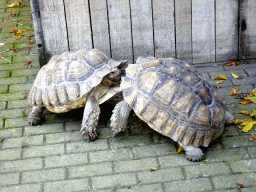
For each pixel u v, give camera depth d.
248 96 2.54
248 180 2.11
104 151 2.29
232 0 2.74
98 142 2.34
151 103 2.18
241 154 2.24
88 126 2.30
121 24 2.74
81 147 2.31
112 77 2.37
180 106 2.17
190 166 2.20
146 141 2.34
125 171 2.18
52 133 2.40
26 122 2.46
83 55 2.40
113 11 2.71
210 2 2.73
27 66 2.87
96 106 2.33
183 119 2.17
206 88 2.25
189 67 2.33
